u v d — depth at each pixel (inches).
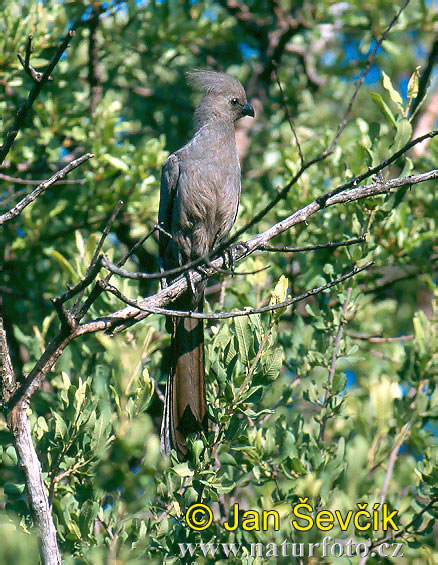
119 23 561.9
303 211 334.0
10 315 495.5
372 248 409.4
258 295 423.2
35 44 478.3
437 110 606.9
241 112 446.3
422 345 418.0
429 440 400.5
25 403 277.3
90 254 425.4
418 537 366.0
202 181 422.0
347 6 606.2
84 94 522.6
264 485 380.2
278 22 631.8
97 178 492.1
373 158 413.1
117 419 349.7
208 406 350.0
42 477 295.3
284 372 498.9
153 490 318.7
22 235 512.7
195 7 570.9
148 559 312.5
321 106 634.8
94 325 288.2
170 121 631.2
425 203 496.4
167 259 445.1
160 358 428.5
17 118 293.1
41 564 275.4
